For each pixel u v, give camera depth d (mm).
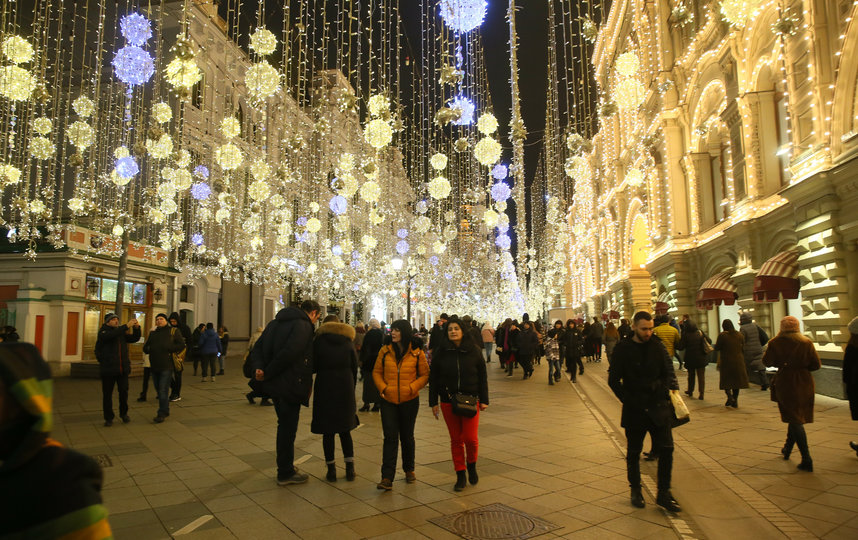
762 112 16688
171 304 24234
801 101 13547
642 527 4547
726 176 21062
